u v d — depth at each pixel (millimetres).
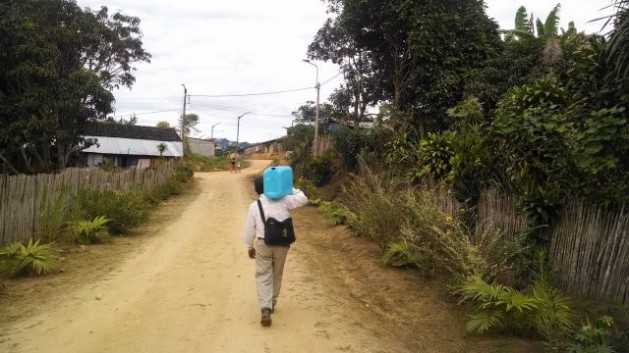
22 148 22766
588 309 5352
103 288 6645
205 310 5809
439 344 5137
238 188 27531
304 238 11516
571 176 6379
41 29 22797
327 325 5523
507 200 7004
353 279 7738
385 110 17656
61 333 4914
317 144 30453
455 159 8312
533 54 14594
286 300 6414
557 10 16031
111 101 24969
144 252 9250
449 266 6785
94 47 27344
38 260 7273
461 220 7320
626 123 5750
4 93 22812
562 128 6547
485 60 16750
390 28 18344
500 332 5262
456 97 16641
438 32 16750
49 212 9719
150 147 45281
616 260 5457
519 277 6387
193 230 12266
